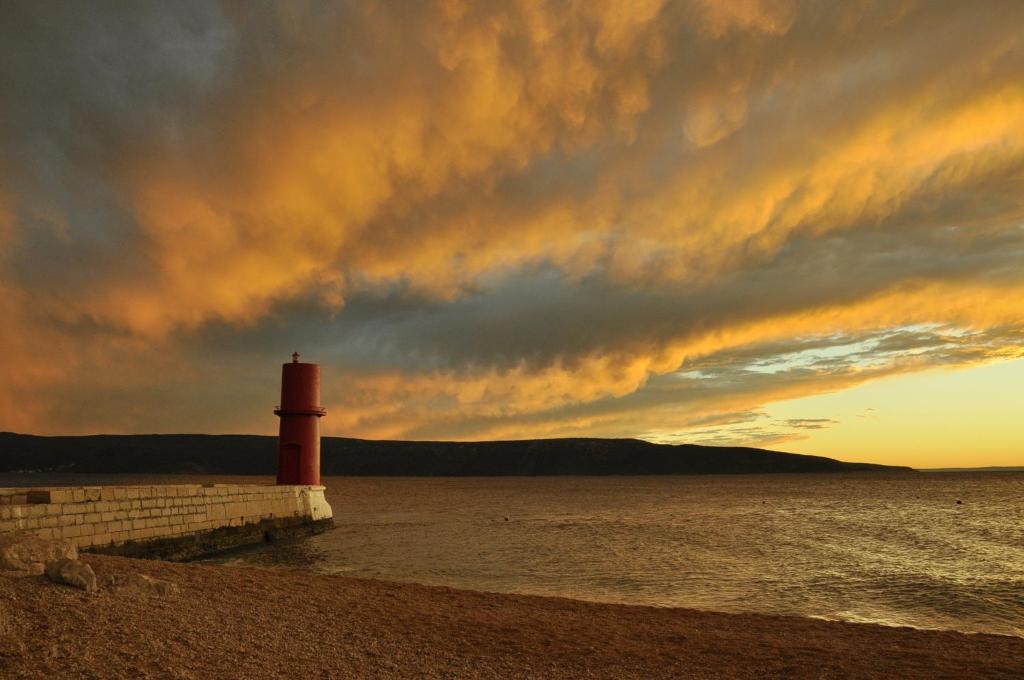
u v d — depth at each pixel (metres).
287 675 8.57
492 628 13.14
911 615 18.70
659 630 14.14
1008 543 35.94
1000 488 127.31
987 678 10.91
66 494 19.69
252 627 10.79
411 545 32.81
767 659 11.80
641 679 10.16
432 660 10.32
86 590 10.47
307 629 11.41
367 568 25.33
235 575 15.90
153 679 7.58
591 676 10.13
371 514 57.06
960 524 48.50
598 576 23.98
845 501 81.75
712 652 12.23
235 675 8.20
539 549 31.59
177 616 10.40
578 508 66.38
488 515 56.00
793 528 44.06
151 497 23.59
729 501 81.06
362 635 11.53
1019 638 14.75
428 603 15.37
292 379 38.09
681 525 46.00
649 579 23.47
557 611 15.72
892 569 26.19
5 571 10.38
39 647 7.95
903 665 11.66
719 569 25.75
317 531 37.53
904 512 61.59
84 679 7.28
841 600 20.42
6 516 17.47
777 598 20.58
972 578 24.30
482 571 24.89
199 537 26.45
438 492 110.38
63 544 11.73
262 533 31.70
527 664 10.61
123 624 9.32
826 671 11.05
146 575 13.38
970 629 17.28
